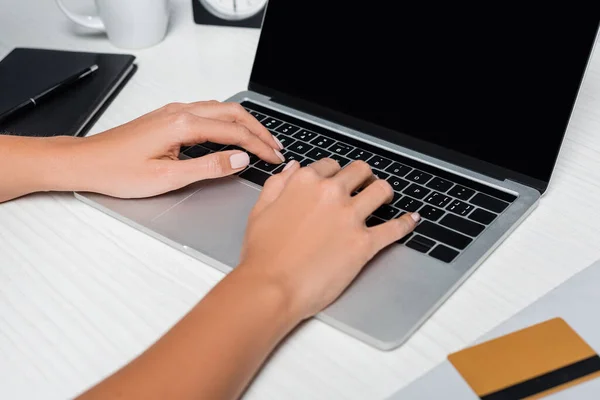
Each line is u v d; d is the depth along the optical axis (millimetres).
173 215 634
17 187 665
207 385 435
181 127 657
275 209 555
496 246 596
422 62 724
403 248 578
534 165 650
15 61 908
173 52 989
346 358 500
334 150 726
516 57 663
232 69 941
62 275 582
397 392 469
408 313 516
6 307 549
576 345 490
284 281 500
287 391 477
